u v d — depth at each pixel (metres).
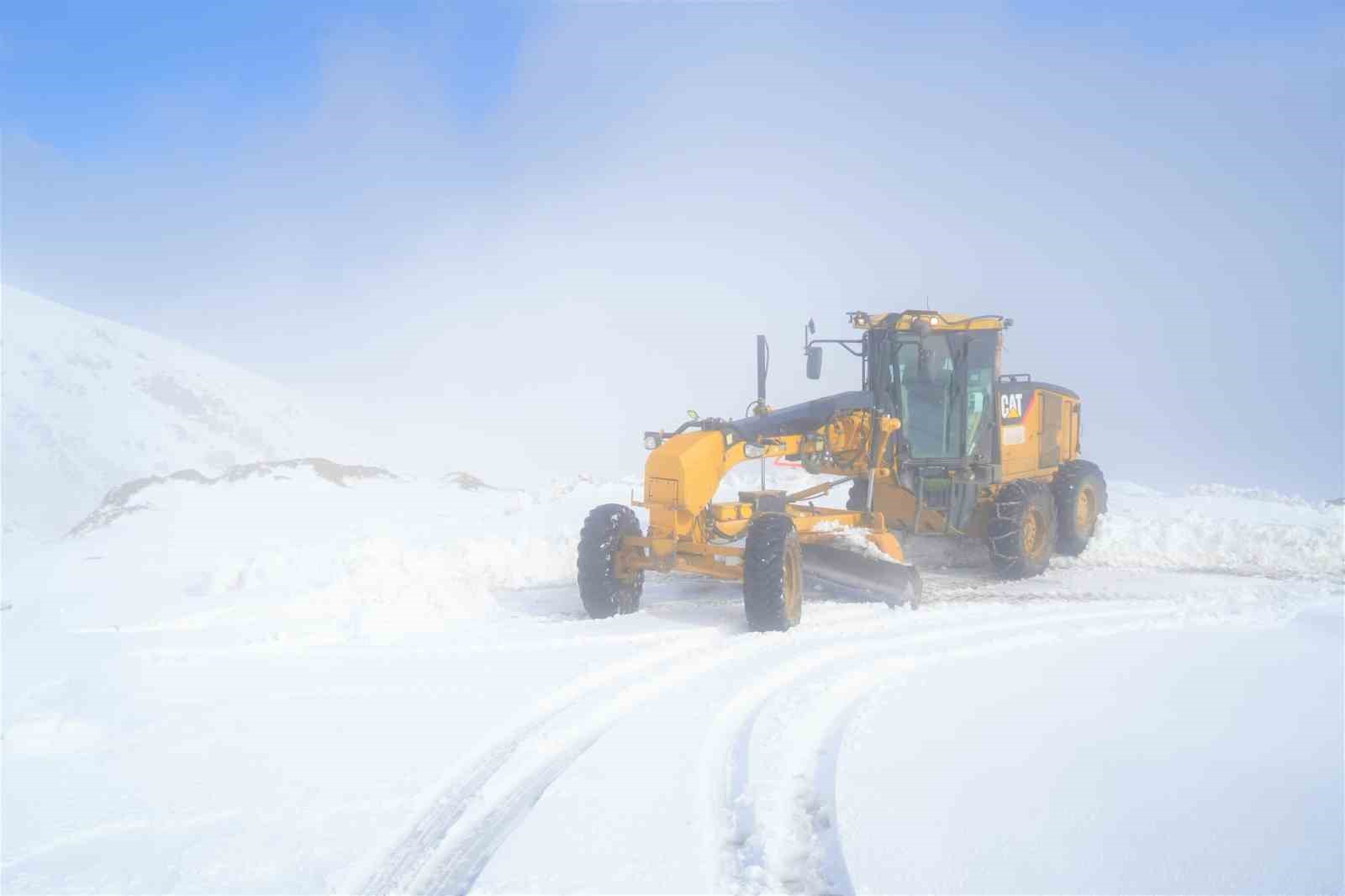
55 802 4.30
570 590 9.70
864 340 10.28
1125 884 3.37
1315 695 5.61
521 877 3.51
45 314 67.50
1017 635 7.30
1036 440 11.42
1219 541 11.46
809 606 8.49
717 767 4.64
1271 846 3.63
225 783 4.48
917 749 4.72
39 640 7.39
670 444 8.09
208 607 8.52
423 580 9.30
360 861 3.74
